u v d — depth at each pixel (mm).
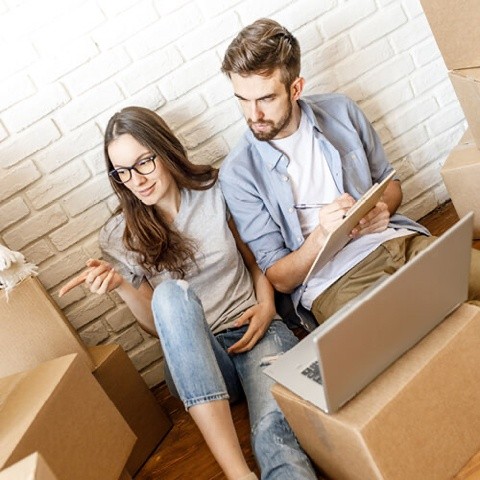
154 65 1960
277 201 1812
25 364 1604
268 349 1673
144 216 1758
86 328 2119
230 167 1803
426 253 1142
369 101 2203
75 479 1312
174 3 1929
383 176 1953
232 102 2064
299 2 2035
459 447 1253
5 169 1910
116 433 1462
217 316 1813
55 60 1873
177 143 1801
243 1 1984
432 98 2273
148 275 1820
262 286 1848
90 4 1859
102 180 2006
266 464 1371
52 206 1979
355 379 1171
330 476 1406
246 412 1824
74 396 1385
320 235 1634
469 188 1923
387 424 1154
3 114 1866
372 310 1104
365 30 2129
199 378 1431
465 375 1246
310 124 1811
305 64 2094
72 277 2057
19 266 1585
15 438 1229
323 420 1208
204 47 1988
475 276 1536
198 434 1844
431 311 1244
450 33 1719
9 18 1812
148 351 2199
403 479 1181
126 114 1714
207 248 1805
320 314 1767
